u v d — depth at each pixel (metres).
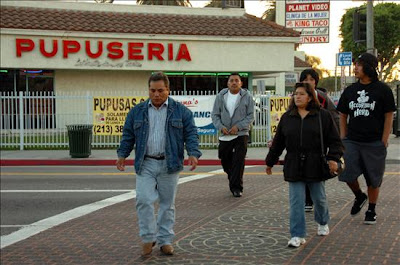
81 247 6.44
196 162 5.78
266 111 19.30
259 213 8.05
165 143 5.71
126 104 19.05
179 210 8.45
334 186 10.32
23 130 18.92
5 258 6.07
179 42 22.78
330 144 6.06
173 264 5.55
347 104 7.10
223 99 9.50
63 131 19.38
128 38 22.22
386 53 34.97
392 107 6.88
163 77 5.73
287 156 6.10
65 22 22.08
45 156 16.83
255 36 23.30
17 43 21.12
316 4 29.70
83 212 8.59
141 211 5.77
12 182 12.03
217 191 10.27
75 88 22.88
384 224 7.11
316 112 6.00
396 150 17.59
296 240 6.07
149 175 5.75
